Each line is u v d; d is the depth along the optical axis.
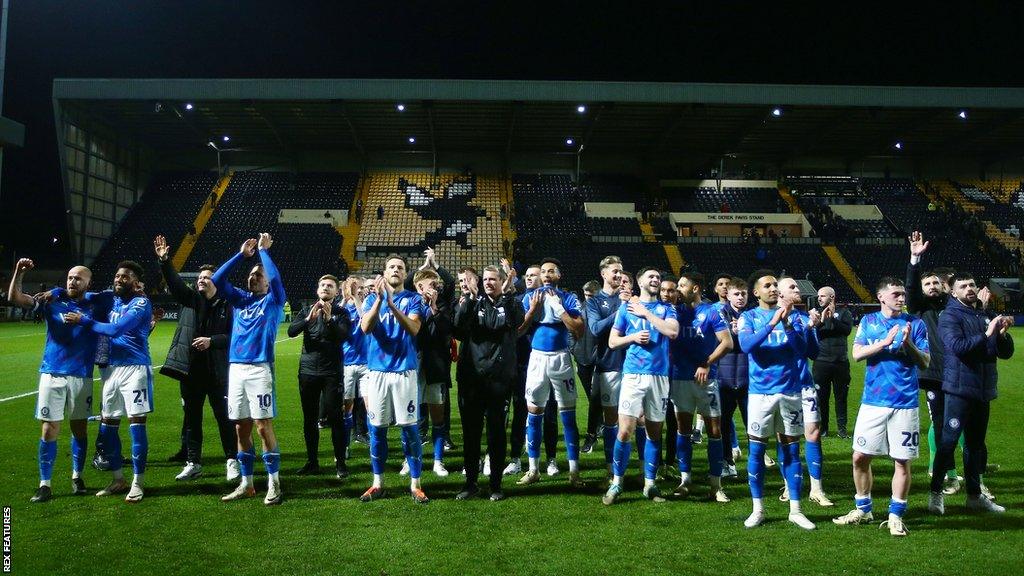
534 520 4.82
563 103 31.62
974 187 40.19
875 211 37.09
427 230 35.69
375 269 32.88
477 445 5.45
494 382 5.39
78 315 5.22
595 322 5.98
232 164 39.88
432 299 5.90
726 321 6.01
